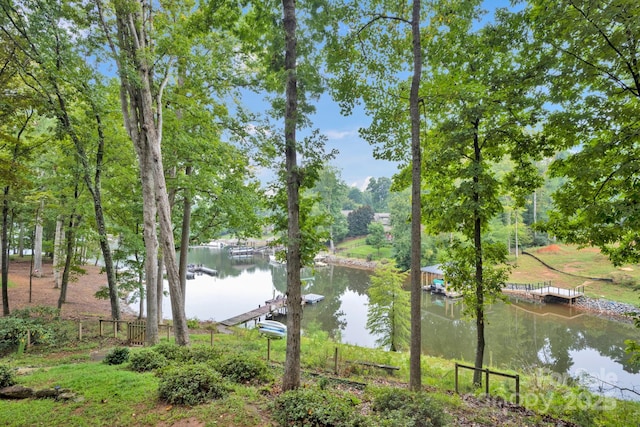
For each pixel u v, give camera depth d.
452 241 12.56
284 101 7.68
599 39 7.33
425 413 5.61
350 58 9.84
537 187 10.15
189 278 42.12
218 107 13.59
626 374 15.60
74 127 12.52
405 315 19.78
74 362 9.12
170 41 10.55
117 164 14.16
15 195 13.38
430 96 9.71
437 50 9.85
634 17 6.08
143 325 12.10
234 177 14.88
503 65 9.62
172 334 13.84
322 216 12.05
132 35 10.80
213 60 12.84
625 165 6.71
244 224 15.38
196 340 13.02
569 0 7.16
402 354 12.69
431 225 11.60
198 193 14.74
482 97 8.98
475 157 10.16
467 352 18.81
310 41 7.30
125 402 5.74
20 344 10.24
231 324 21.98
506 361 17.59
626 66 7.29
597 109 7.83
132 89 11.13
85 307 18.72
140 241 15.13
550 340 20.75
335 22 8.73
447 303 30.66
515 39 9.02
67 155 13.30
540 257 41.16
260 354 11.07
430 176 11.24
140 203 14.87
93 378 6.72
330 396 6.02
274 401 5.88
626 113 7.31
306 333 19.77
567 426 6.54
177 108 13.24
